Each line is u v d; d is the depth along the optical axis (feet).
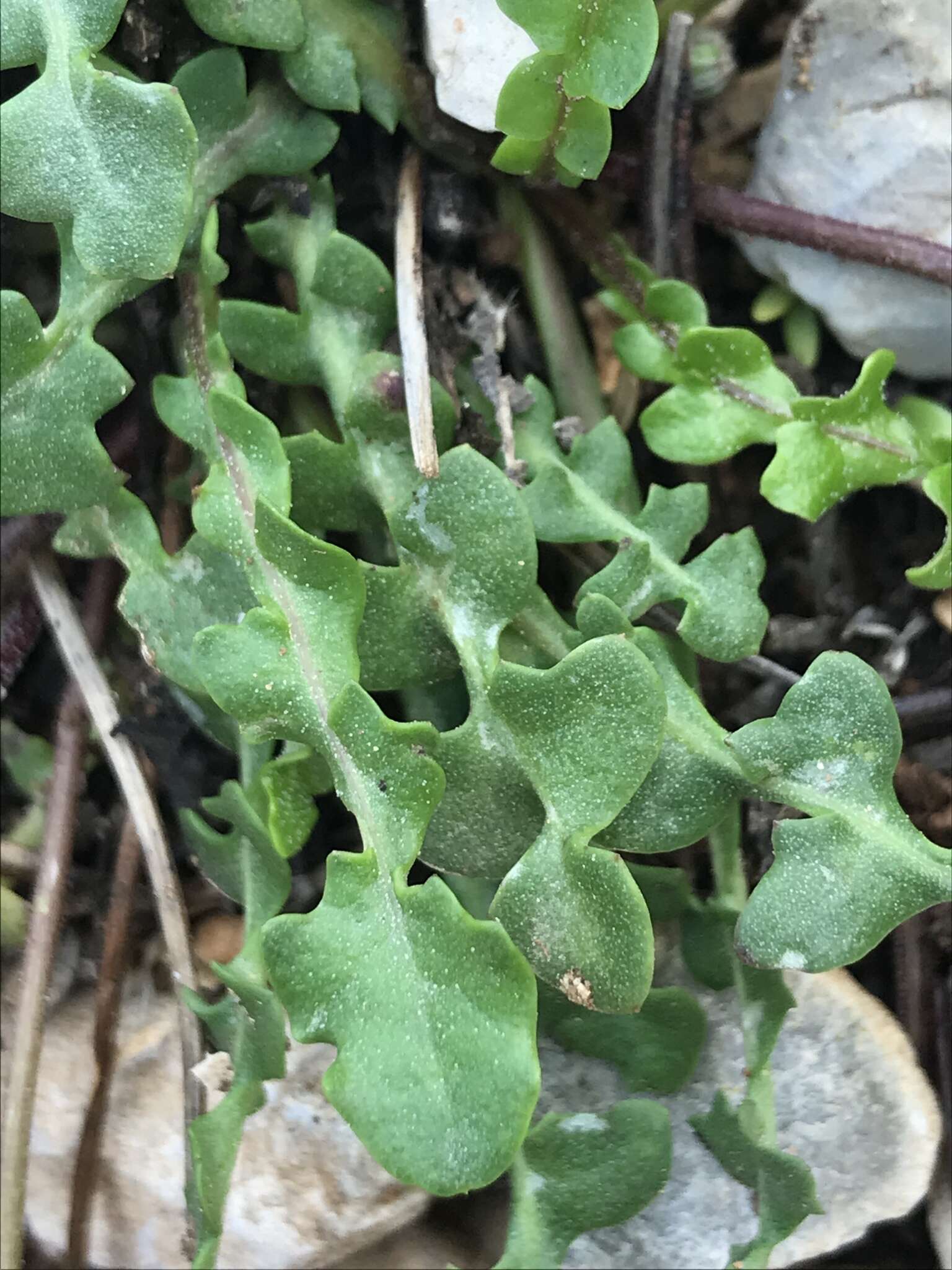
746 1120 0.24
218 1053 0.28
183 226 0.22
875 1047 0.28
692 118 0.30
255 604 0.24
